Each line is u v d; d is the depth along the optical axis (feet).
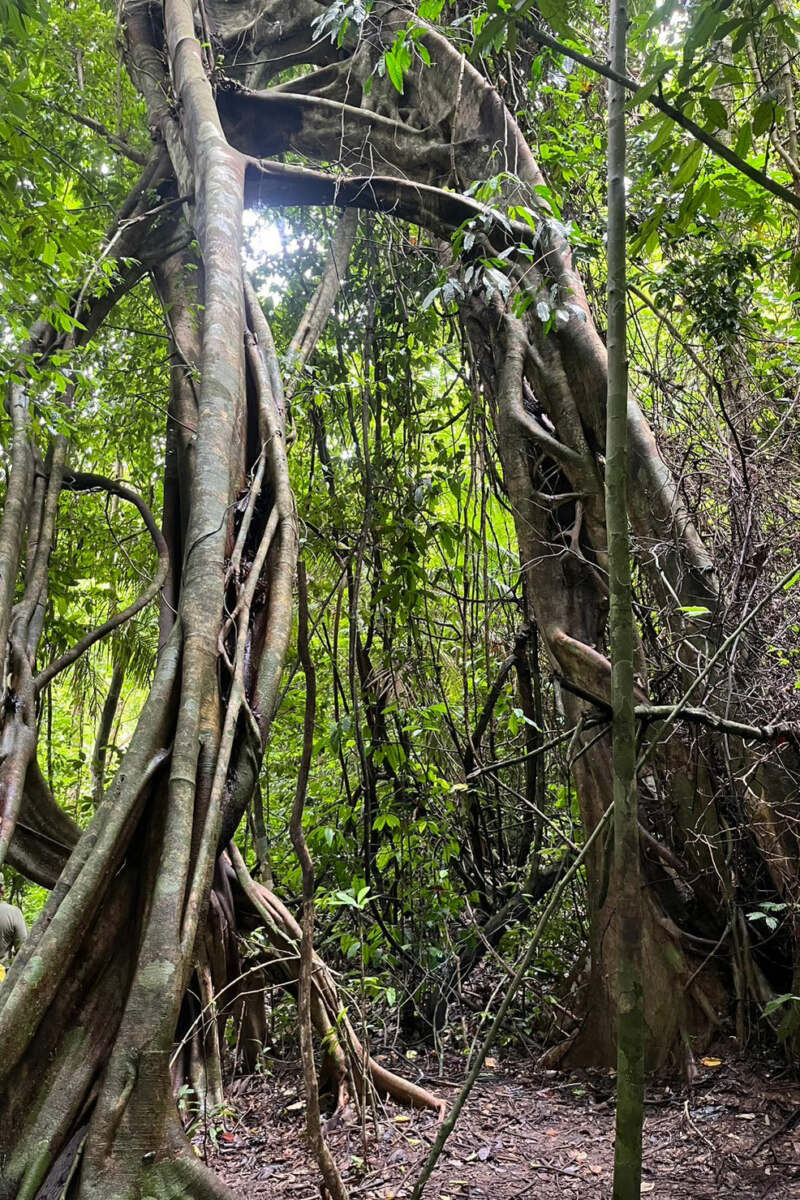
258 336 18.81
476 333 21.22
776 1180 10.78
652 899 15.75
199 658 12.92
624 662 7.55
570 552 17.74
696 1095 13.65
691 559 16.07
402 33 12.87
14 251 15.81
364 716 21.24
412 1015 17.63
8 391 20.04
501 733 23.07
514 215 19.92
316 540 23.24
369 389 24.39
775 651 15.08
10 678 17.25
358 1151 12.25
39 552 19.07
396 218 25.44
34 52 21.50
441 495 24.04
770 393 18.38
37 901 36.73
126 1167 9.36
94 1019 10.54
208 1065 13.75
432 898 18.61
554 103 23.43
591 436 18.44
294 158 26.20
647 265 23.03
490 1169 11.61
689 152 8.33
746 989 14.47
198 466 14.97
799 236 17.53
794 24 7.55
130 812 11.53
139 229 23.27
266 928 15.64
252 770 13.05
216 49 26.86
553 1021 17.07
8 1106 9.77
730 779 14.78
